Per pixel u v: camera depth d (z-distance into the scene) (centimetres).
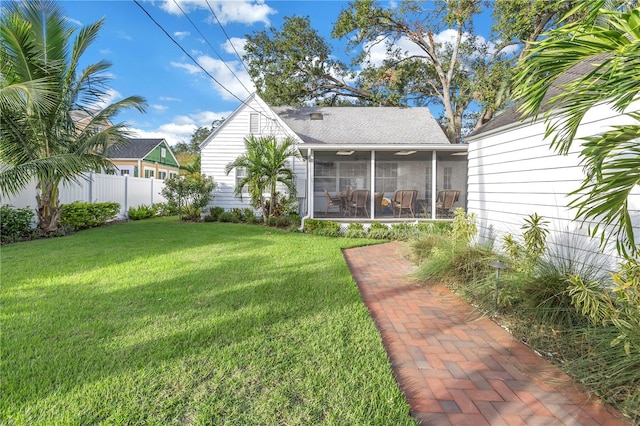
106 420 184
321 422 185
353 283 450
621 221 236
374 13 1602
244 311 345
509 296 349
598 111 404
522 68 226
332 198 1169
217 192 1379
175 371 231
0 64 729
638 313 237
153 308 351
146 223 1212
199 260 577
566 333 293
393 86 1766
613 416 198
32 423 182
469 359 265
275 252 656
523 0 1248
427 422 192
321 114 1516
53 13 773
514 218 564
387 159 1277
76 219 964
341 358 253
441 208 1138
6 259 573
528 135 529
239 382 220
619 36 167
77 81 834
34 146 780
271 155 1131
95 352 257
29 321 314
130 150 2300
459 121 1833
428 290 450
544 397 216
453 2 1455
